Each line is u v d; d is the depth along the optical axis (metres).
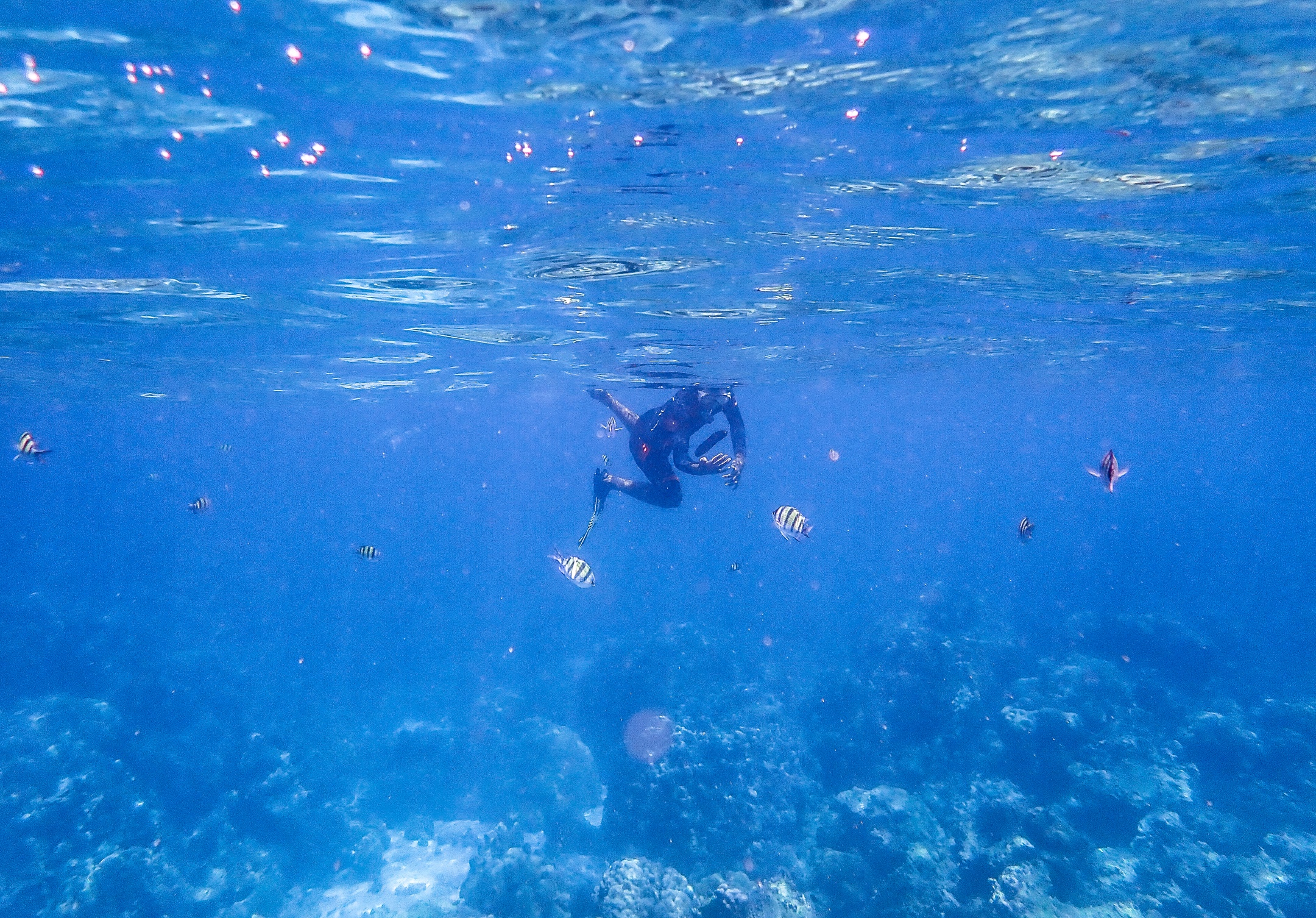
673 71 6.67
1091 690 21.31
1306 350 28.12
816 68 6.68
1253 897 12.98
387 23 5.78
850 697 21.98
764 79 6.84
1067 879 13.38
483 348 21.97
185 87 6.62
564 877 14.21
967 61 6.65
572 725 22.77
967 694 20.19
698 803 15.59
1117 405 57.28
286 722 23.05
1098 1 5.79
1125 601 41.00
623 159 8.53
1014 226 11.84
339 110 7.14
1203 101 7.57
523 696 24.53
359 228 10.69
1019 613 36.16
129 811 16.20
